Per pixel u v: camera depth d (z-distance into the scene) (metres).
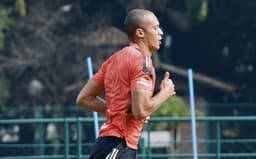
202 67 71.06
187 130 41.91
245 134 50.66
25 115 54.03
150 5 61.50
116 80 15.36
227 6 66.06
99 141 15.40
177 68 60.84
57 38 59.25
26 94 59.62
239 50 69.56
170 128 41.06
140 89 14.99
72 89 58.75
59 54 59.06
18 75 58.69
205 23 68.25
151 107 15.08
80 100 16.27
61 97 59.22
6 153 33.09
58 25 59.75
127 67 15.23
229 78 70.06
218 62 70.81
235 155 29.44
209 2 66.19
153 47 15.46
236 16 66.75
